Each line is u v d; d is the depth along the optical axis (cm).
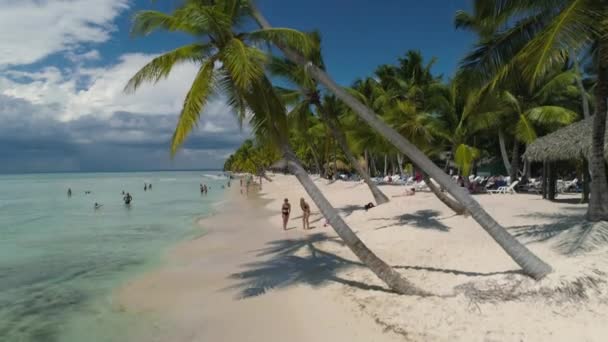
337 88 706
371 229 1373
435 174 666
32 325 757
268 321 702
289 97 1667
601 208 890
